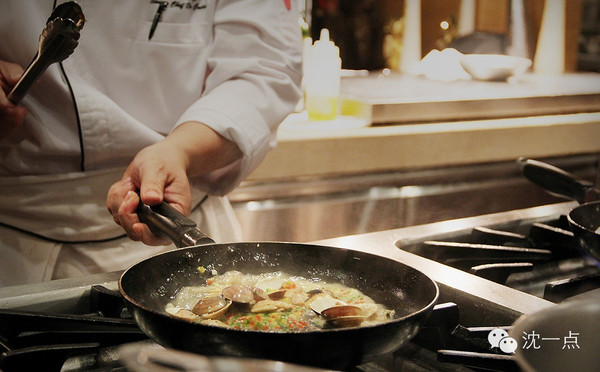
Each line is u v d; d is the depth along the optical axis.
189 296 0.71
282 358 0.53
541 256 0.93
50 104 1.12
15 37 1.08
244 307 0.68
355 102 1.90
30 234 1.16
